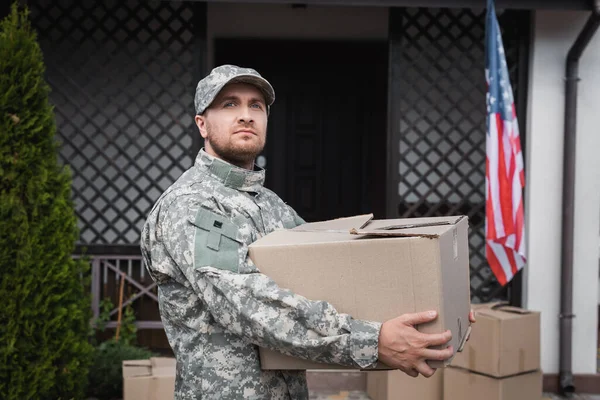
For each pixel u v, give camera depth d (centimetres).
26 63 312
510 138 376
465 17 492
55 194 320
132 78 471
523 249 380
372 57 616
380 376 399
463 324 175
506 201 376
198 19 455
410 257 151
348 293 155
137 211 478
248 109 180
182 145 475
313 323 151
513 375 365
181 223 165
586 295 441
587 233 440
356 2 400
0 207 300
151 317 480
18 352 306
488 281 464
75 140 504
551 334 442
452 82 458
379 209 618
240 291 154
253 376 166
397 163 452
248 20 563
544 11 436
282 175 623
